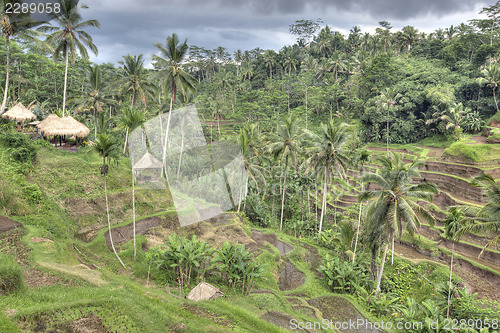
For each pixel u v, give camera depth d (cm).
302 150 3481
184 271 1770
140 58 3862
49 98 5147
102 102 4106
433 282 2797
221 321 1192
